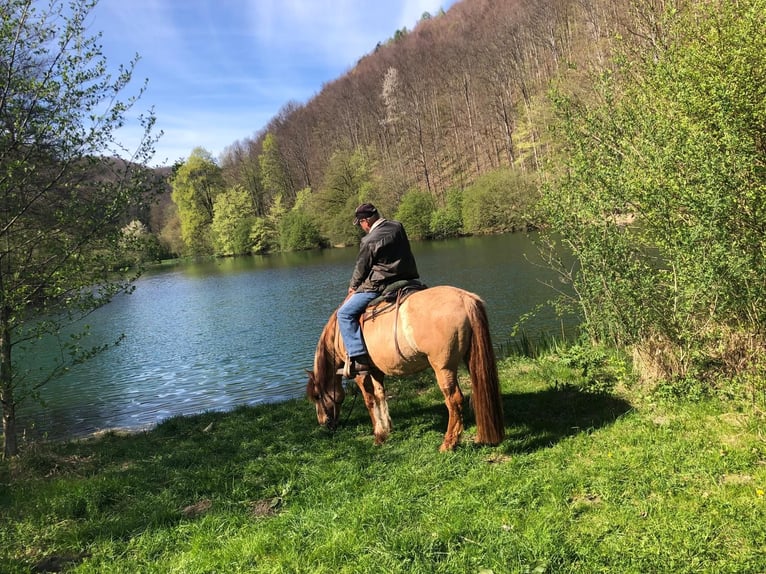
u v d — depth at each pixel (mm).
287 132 109500
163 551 3984
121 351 18078
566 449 4688
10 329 6531
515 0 81938
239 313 24297
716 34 5586
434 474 4551
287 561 3561
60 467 6270
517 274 24781
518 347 10539
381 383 5605
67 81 6410
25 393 6918
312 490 4617
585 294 7699
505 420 5688
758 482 3691
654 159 5574
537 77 67812
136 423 10492
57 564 3980
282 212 80125
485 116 77062
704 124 5477
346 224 65812
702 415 4918
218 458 5840
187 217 84875
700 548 3119
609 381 6430
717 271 5074
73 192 6816
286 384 12633
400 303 5062
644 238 6199
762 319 5371
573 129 6594
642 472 4062
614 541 3303
